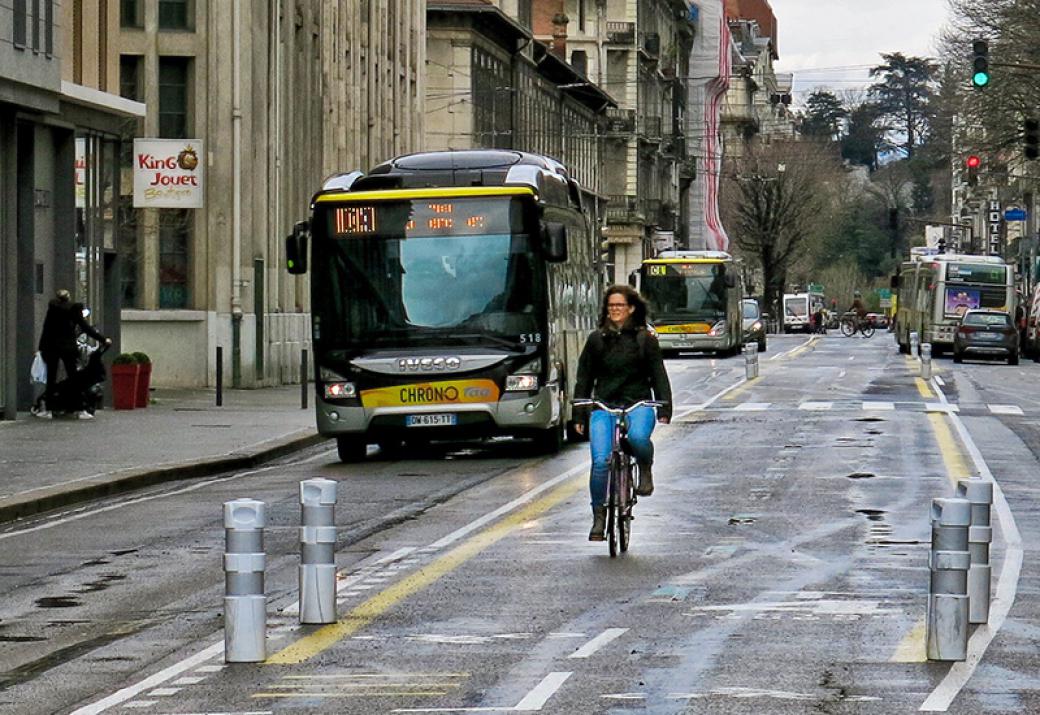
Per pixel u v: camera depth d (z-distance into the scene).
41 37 46.50
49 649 17.22
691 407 53.91
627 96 167.75
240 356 64.56
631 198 166.88
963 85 102.44
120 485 32.56
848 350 118.75
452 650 16.58
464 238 37.62
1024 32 96.12
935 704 14.05
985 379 73.88
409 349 37.38
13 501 28.86
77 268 51.78
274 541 24.98
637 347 23.28
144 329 63.75
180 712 14.13
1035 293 109.31
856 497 29.59
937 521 15.89
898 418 48.72
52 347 47.69
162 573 22.23
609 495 22.83
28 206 49.12
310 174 75.25
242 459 37.59
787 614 18.34
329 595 18.11
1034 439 41.72
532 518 27.11
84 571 22.55
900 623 17.78
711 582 20.59
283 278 70.88
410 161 39.97
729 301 104.88
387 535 25.31
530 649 16.56
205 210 63.78
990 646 16.56
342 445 38.66
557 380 38.84
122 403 51.91
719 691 14.57
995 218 170.25
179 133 63.91
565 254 37.09
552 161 43.12
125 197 63.56
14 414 47.28
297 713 14.02
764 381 70.94
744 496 29.78
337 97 79.31
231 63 63.88
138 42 63.56
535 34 165.25
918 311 107.50
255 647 16.16
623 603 19.16
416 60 97.19
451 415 37.25
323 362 37.59
